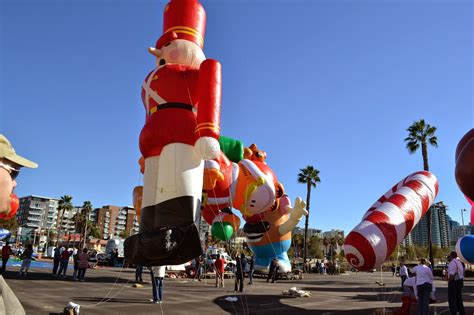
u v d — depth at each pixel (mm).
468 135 5742
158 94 7367
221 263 16969
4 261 16625
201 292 14305
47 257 46156
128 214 128250
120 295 12086
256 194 13469
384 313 10133
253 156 15719
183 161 6809
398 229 8891
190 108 7348
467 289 20125
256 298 12977
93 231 93000
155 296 10820
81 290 12930
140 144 7438
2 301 2066
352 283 23688
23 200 135375
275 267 20062
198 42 7941
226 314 9555
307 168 45344
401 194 9688
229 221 13508
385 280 27766
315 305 11789
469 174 5328
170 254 6426
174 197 6684
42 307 9203
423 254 62531
